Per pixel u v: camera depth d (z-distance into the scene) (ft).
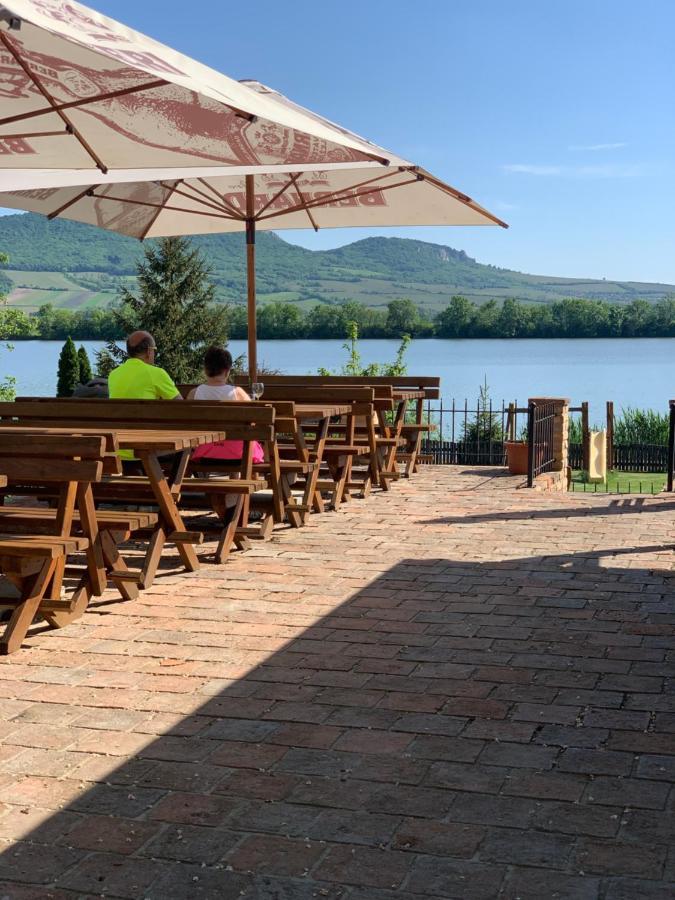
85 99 18.78
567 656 16.81
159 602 20.52
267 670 16.33
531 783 12.07
